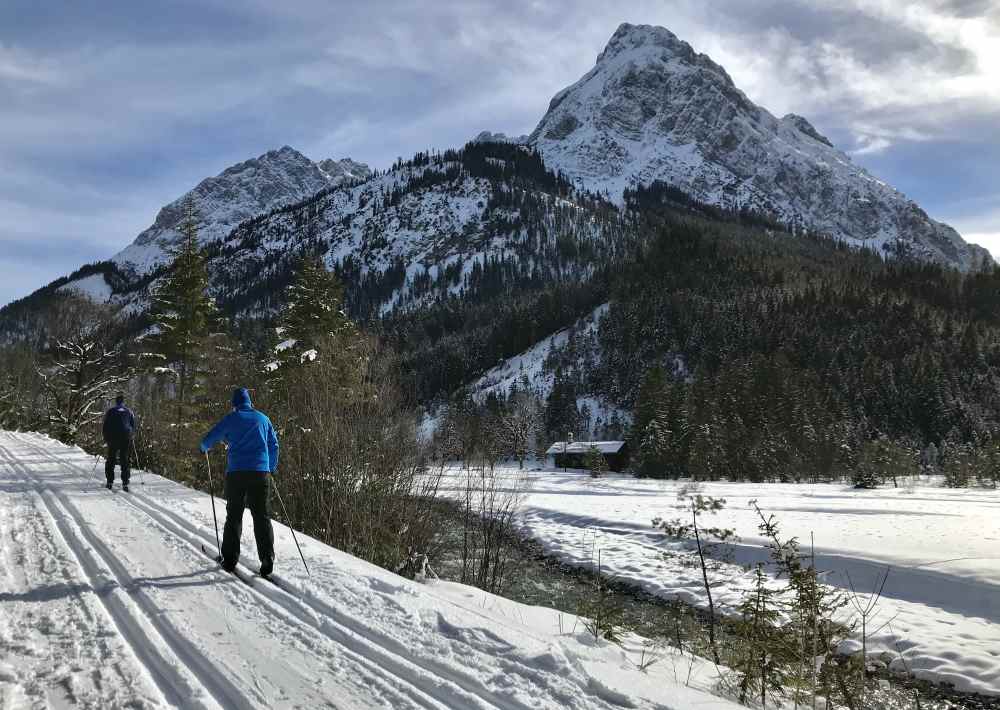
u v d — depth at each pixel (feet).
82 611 14.19
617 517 80.12
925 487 167.73
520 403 295.07
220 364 76.59
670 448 223.92
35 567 17.93
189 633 13.16
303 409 39.70
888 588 43.16
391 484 37.65
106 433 37.68
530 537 70.85
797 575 20.80
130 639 12.74
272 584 17.43
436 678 11.52
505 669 12.59
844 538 59.26
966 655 31.53
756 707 16.37
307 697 10.48
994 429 308.40
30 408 147.02
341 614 15.26
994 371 382.83
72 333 117.50
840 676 19.08
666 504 98.22
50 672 10.89
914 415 335.67
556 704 10.98
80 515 26.96
